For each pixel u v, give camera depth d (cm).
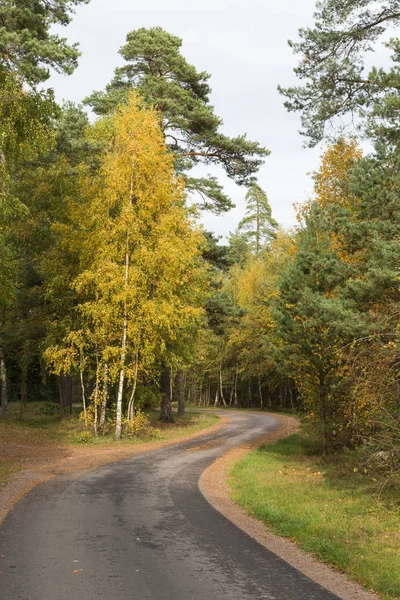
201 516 1027
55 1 1955
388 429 1293
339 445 2033
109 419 2667
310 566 736
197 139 2989
